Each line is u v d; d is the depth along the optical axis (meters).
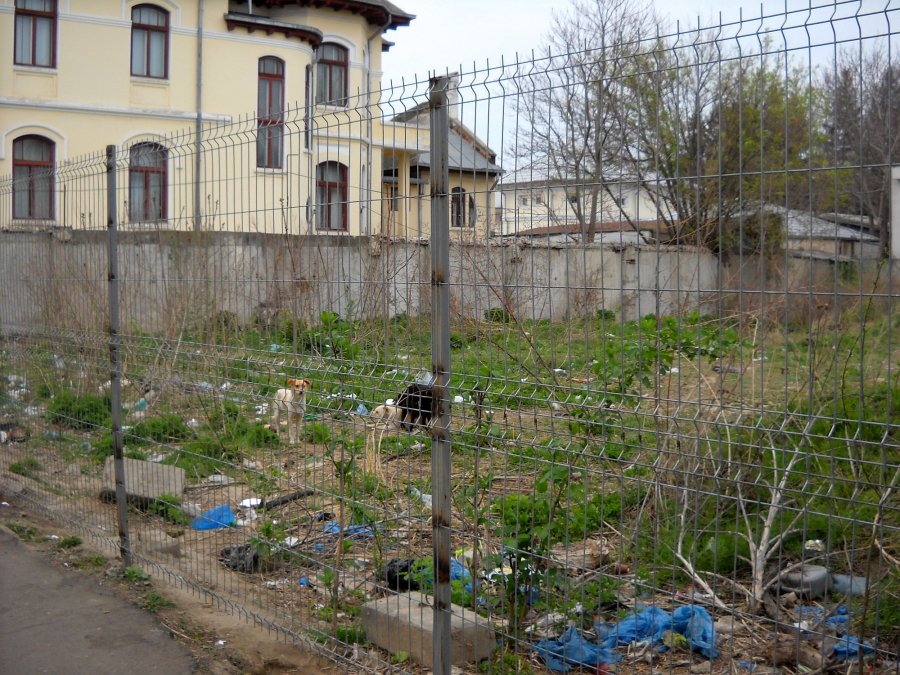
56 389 6.02
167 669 3.85
